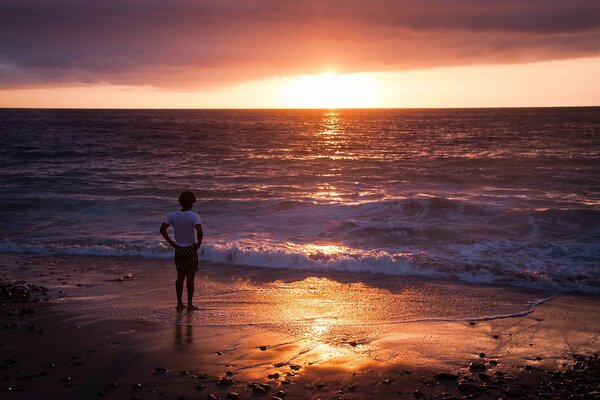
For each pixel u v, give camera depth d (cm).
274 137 5284
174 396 519
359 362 609
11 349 641
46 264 1111
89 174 2466
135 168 2722
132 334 693
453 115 13138
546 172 2398
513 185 2125
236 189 2053
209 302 848
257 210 1623
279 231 1399
